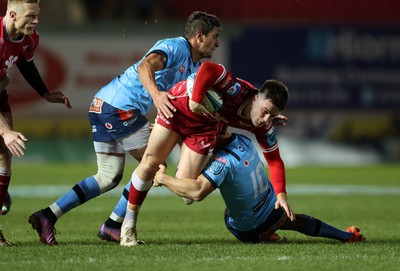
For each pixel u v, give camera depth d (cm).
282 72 7444
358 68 7481
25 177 5950
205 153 2253
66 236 2733
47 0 8300
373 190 5219
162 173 2273
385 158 7581
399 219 3541
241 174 2302
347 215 3731
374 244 2411
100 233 2473
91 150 7512
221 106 2217
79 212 3778
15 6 2227
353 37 7462
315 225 2430
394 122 7550
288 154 7512
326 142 7544
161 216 3622
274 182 2323
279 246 2333
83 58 7356
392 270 1909
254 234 2442
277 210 2411
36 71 2547
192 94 2170
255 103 2192
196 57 2477
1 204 2433
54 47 7325
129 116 2434
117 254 2136
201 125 2236
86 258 2061
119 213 2439
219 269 1895
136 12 8606
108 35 7388
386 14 8600
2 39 2256
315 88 7481
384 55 7481
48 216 2397
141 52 7425
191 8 8662
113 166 2466
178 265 1947
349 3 8631
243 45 7406
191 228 3097
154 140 2277
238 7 8644
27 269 1895
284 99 2167
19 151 2131
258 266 1941
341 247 2316
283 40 7431
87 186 2434
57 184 5406
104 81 7388
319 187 5422
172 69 2414
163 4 8650
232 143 2334
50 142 7431
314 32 7450
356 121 7531
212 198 4650
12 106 7256
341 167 7306
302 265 1961
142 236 2761
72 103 7375
